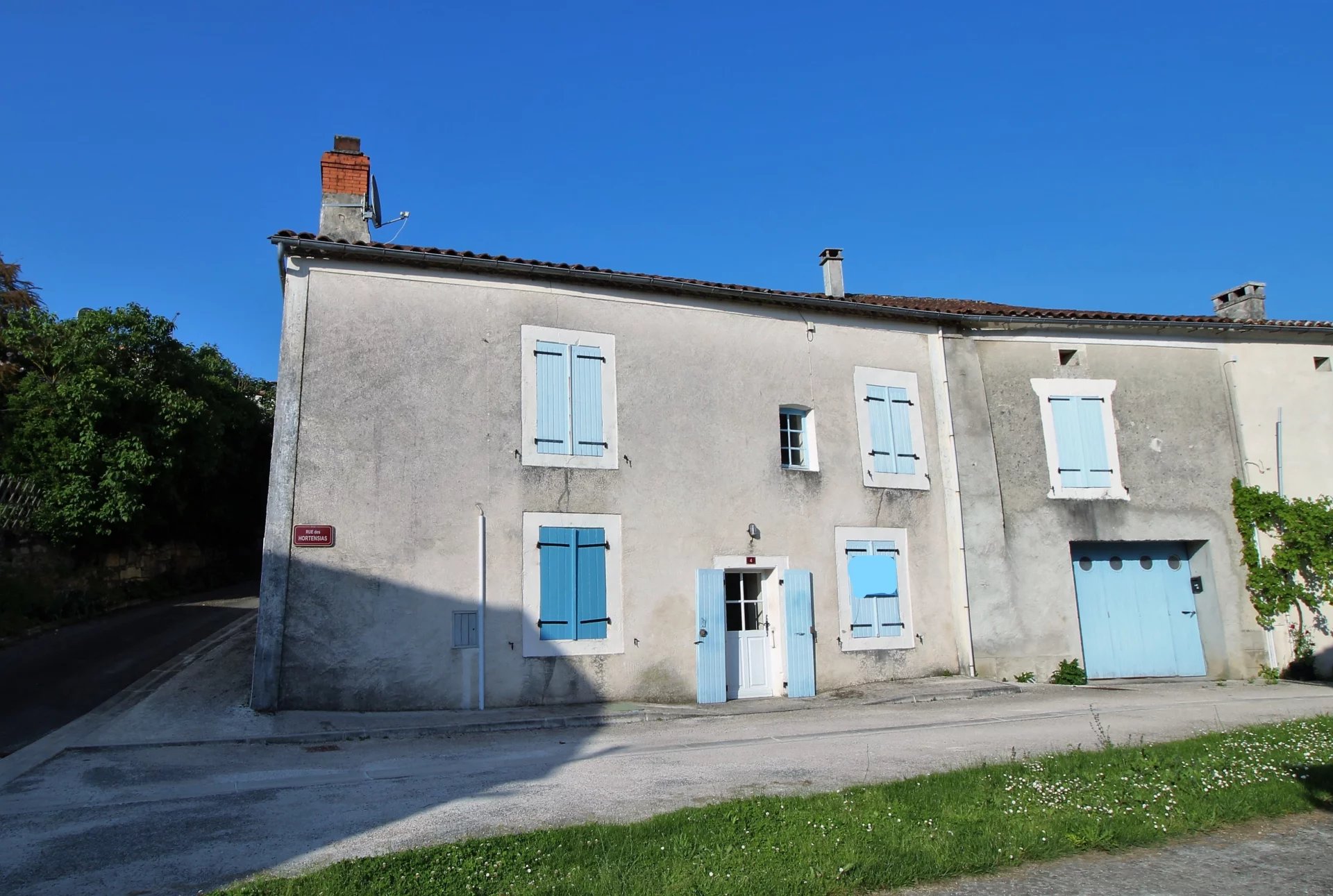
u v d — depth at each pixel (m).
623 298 11.63
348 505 9.66
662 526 11.26
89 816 5.48
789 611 11.78
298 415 9.65
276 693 9.02
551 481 10.70
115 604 16.52
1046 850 4.64
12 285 18.62
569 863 4.31
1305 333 14.91
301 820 5.36
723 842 4.62
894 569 12.66
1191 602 14.12
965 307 15.46
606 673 10.57
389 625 9.59
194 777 6.67
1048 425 13.86
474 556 10.13
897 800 5.44
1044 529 13.46
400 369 10.19
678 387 11.74
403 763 7.23
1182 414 14.40
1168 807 5.27
